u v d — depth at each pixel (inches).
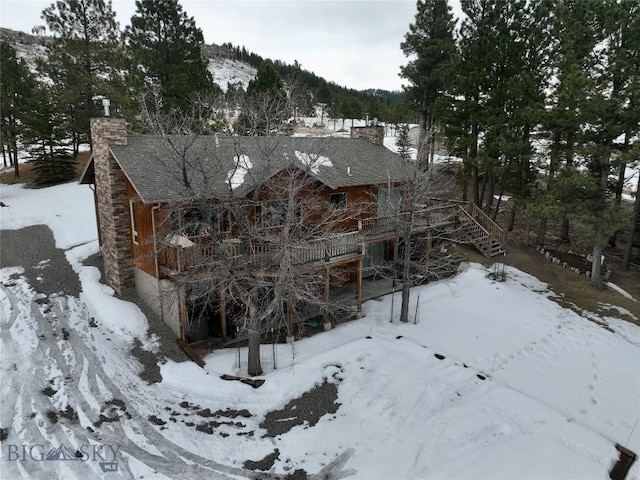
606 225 771.4
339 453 426.3
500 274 879.7
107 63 1301.7
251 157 692.1
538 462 409.7
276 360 577.6
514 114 949.8
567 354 623.5
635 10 748.6
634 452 445.4
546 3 941.8
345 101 2748.5
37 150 1389.0
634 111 709.3
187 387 511.2
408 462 413.4
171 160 633.0
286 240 509.4
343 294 812.0
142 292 701.3
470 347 629.3
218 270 548.1
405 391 519.8
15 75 1359.5
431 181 755.4
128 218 704.4
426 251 845.8
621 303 783.1
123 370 531.2
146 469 383.9
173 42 1133.7
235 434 445.7
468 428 456.8
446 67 1165.7
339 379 546.6
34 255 872.3
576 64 751.7
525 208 874.8
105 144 665.6
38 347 551.5
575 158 914.7
